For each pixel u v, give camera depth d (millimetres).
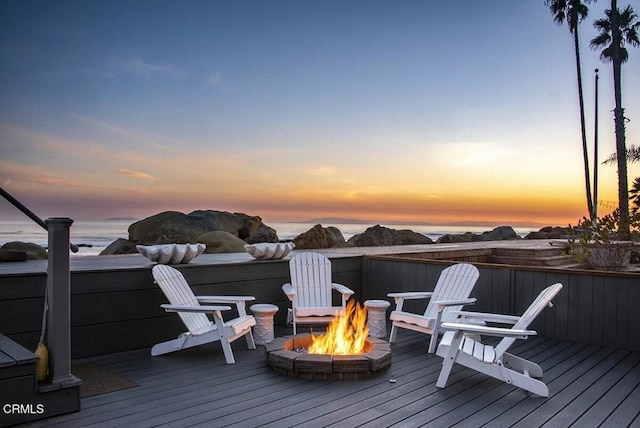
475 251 9812
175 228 11242
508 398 3352
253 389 3498
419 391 3465
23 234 9820
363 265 6652
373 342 4176
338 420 2957
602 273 4816
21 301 4031
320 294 5418
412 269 6117
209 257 6285
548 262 9773
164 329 4848
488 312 5621
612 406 3240
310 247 10734
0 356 2949
